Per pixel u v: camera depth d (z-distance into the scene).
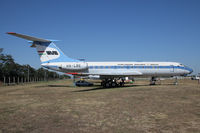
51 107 9.98
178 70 25.69
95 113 8.23
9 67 50.53
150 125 6.25
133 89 18.95
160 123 6.47
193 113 7.88
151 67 25.30
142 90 17.58
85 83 30.98
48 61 25.77
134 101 11.23
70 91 20.09
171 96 13.14
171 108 8.98
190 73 26.41
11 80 52.25
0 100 13.39
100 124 6.49
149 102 10.77
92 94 15.92
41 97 14.80
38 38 23.94
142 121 6.77
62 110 9.08
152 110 8.61
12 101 12.73
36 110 9.22
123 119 7.10
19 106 10.52
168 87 20.61
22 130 5.95
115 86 24.81
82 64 25.28
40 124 6.61
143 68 25.22
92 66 25.42
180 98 12.16
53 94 17.11
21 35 21.61
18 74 55.19
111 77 25.38
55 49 25.88
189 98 12.15
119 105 10.03
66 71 25.88
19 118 7.58
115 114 7.95
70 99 13.05
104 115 7.82
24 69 61.34
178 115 7.57
